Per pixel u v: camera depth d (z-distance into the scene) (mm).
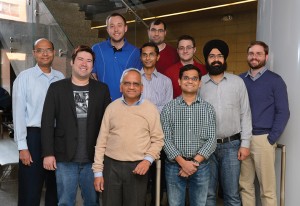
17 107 2969
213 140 2824
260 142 3131
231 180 3043
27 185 3012
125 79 2715
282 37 3361
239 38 9602
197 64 3633
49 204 3160
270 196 3184
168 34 5102
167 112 2898
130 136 2689
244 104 3051
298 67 3291
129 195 2738
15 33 6340
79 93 2824
